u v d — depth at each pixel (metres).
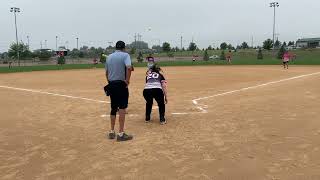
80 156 4.92
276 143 5.20
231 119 7.05
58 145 5.52
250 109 8.11
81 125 6.94
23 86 15.60
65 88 14.27
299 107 8.12
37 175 4.24
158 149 5.12
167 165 4.43
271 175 3.98
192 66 35.34
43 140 5.84
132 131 6.29
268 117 7.09
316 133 5.69
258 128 6.18
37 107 9.35
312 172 4.03
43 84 16.44
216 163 4.45
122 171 4.27
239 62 38.22
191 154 4.84
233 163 4.42
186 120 7.14
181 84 15.00
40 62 56.81
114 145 5.42
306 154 4.65
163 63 39.47
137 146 5.32
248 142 5.32
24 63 54.28
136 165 4.47
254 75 19.56
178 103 9.52
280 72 21.64
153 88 6.76
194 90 12.59
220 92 11.68
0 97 11.64
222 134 5.87
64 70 31.73
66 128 6.70
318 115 7.11
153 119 7.34
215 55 73.31
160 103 6.81
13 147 5.46
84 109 8.81
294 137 5.50
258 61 38.78
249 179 3.89
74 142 5.68
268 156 4.63
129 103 9.59
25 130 6.61
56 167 4.50
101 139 5.81
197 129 6.31
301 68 26.64
